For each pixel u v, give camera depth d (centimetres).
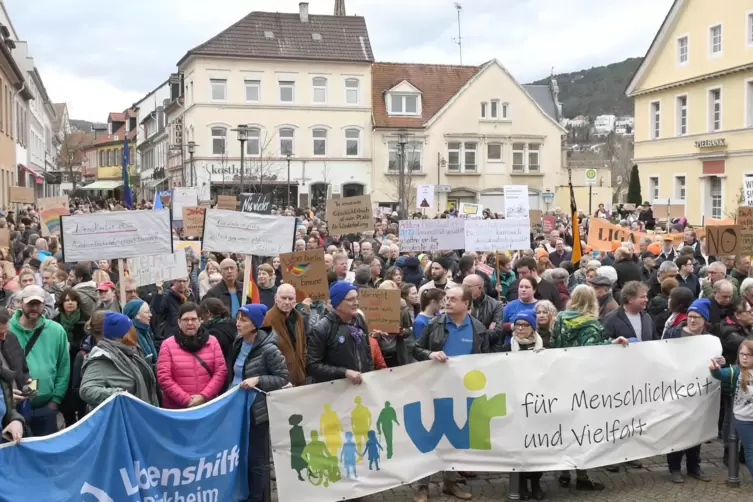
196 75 5275
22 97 5147
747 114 3806
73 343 866
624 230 1766
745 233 1271
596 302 817
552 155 5750
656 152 4572
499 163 5669
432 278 1110
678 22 4322
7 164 4159
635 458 790
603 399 779
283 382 686
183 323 693
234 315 1038
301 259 909
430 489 783
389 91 5566
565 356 770
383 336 833
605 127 10219
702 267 1329
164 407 696
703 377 816
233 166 5341
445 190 5503
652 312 1052
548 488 791
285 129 5434
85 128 13838
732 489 776
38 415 741
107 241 948
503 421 751
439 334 781
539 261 1345
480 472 786
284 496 684
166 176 6644
